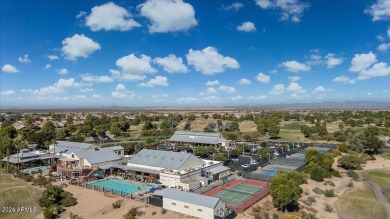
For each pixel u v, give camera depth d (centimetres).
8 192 7569
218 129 19912
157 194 6769
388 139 15775
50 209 6419
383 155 12394
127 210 6481
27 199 7306
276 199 6378
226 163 11075
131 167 9381
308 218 5703
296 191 6531
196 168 8806
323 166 9231
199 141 14775
